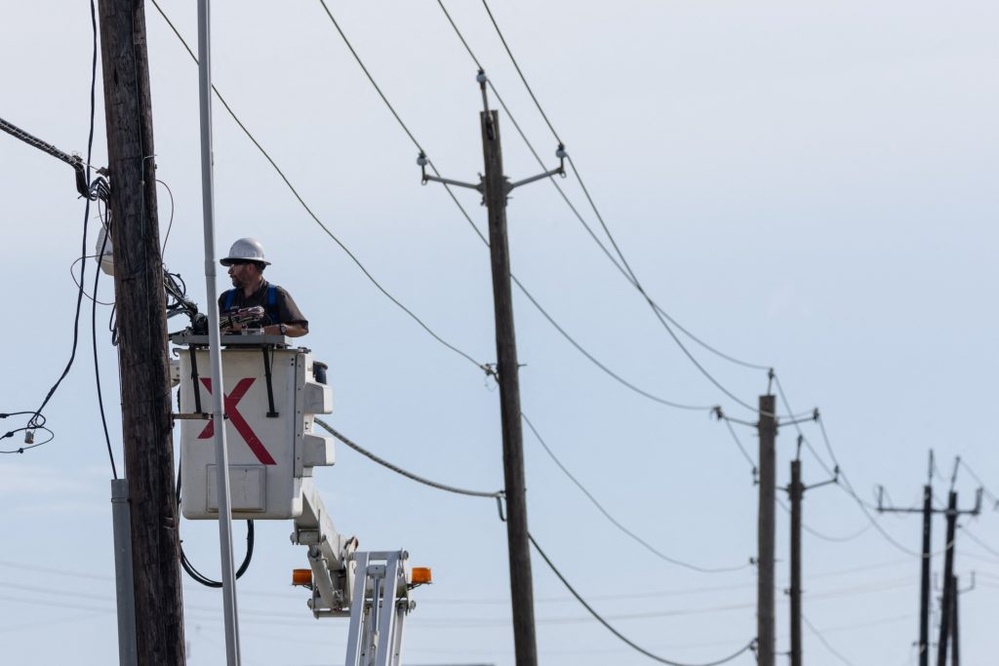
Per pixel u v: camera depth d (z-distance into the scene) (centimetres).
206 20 4975
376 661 6919
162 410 5175
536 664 7825
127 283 5172
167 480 5166
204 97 4975
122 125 5197
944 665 18762
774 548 12625
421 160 7875
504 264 8000
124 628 5125
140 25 5250
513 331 7975
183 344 5550
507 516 7875
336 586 7044
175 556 5169
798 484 14312
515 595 7844
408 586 7162
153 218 5216
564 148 7975
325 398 5622
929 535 18600
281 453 5559
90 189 5194
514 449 7900
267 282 5925
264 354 5572
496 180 8031
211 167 4991
